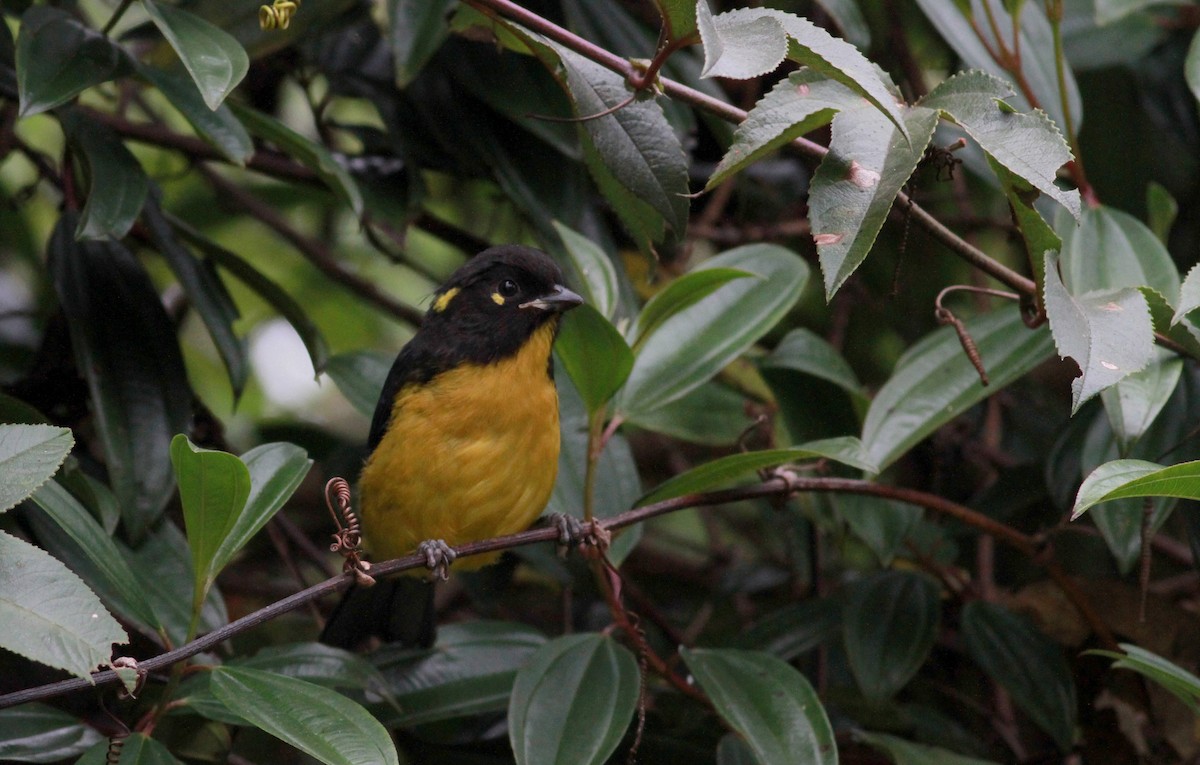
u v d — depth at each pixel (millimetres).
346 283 12586
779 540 12789
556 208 9969
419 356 8883
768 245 9219
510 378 8641
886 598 9492
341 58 10477
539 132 9594
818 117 6098
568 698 7473
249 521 6824
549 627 12281
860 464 7184
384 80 10320
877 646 9258
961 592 10375
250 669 6496
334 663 7805
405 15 8742
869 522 9164
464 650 8930
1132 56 11086
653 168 6770
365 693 8555
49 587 5348
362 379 9562
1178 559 11180
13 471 5488
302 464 7164
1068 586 8812
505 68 9711
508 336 8742
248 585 11969
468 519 8734
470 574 11094
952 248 7055
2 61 9344
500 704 8609
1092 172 12094
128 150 8344
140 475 8320
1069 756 9508
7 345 11773
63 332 9469
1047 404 12391
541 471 8852
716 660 7781
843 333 13102
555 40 6781
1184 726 9305
